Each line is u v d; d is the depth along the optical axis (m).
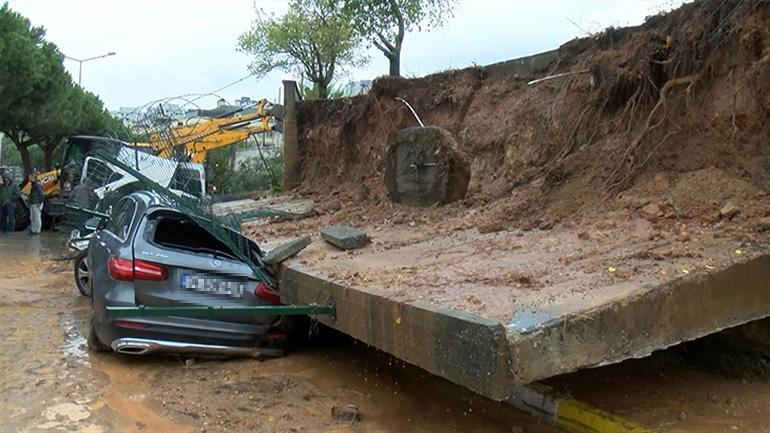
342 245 6.87
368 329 4.75
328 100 15.20
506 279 4.70
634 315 3.90
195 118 15.13
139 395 5.31
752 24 5.97
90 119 26.70
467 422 4.74
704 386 4.99
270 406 5.09
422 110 12.02
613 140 7.31
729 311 4.25
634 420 4.37
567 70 9.21
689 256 4.54
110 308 5.15
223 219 7.02
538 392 4.78
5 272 11.72
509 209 7.39
